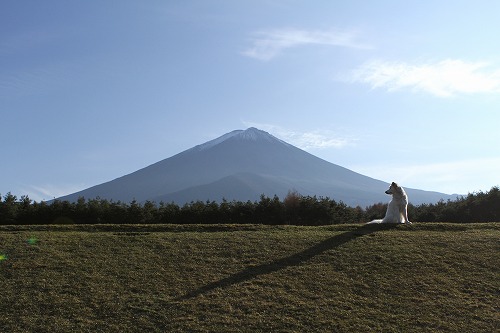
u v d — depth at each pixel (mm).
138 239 22703
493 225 24953
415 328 14789
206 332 14547
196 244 21969
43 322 15094
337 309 15906
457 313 15617
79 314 15609
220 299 16531
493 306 16031
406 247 20953
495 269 18688
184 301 16391
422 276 18234
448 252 20359
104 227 25922
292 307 16000
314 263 19516
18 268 18953
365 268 18953
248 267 19250
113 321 15219
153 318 15383
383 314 15617
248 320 15211
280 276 18359
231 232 24422
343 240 22109
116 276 18406
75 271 18781
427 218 37156
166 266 19375
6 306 16000
